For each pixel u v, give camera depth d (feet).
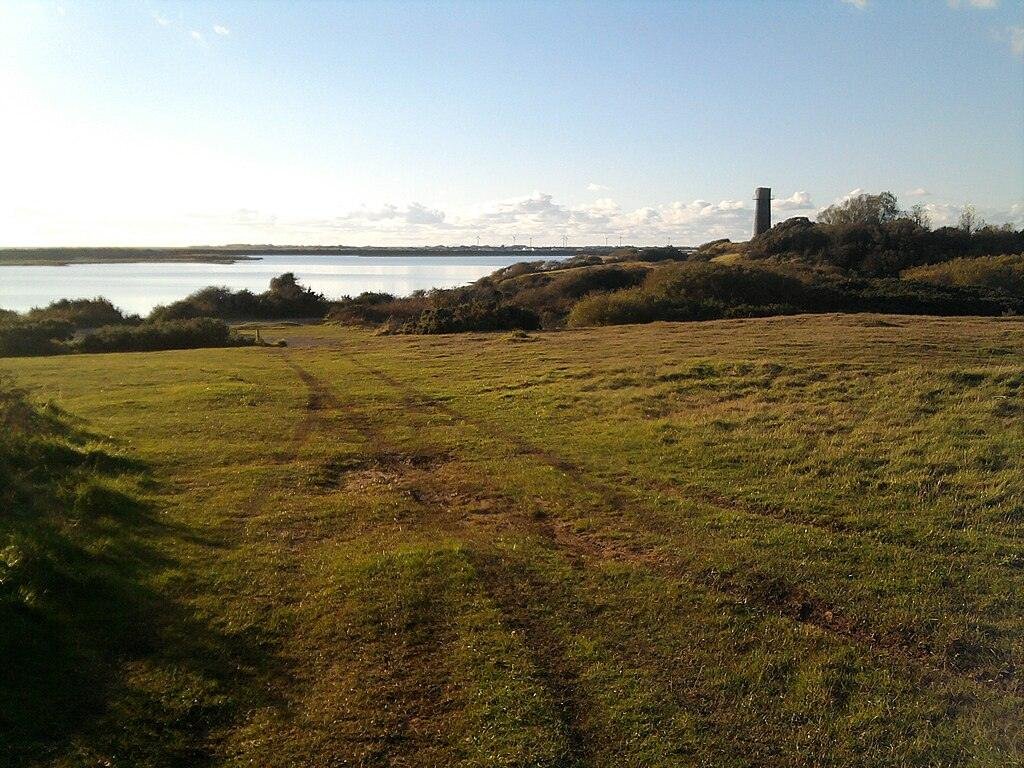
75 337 156.66
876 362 66.74
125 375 88.99
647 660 22.61
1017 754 17.88
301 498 39.45
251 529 34.47
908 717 19.45
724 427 49.70
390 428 56.85
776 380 62.34
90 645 22.97
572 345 101.04
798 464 40.91
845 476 38.34
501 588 27.78
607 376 71.51
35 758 17.89
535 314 150.20
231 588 27.84
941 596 25.73
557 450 48.29
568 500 38.09
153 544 31.50
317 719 20.01
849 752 18.22
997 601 25.22
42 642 22.24
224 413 63.16
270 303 242.99
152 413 63.00
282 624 25.18
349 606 26.22
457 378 79.56
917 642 23.18
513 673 21.93
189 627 24.75
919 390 53.31
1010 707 19.67
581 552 31.55
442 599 26.84
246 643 23.97
